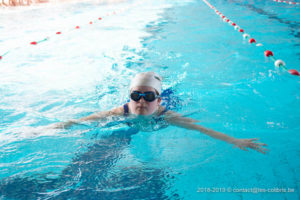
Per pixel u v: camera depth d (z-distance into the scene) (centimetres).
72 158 205
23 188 172
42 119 271
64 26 780
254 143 212
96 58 472
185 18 841
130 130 245
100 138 234
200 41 559
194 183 175
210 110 278
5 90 343
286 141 220
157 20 826
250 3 1106
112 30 707
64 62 456
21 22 859
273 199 159
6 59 478
